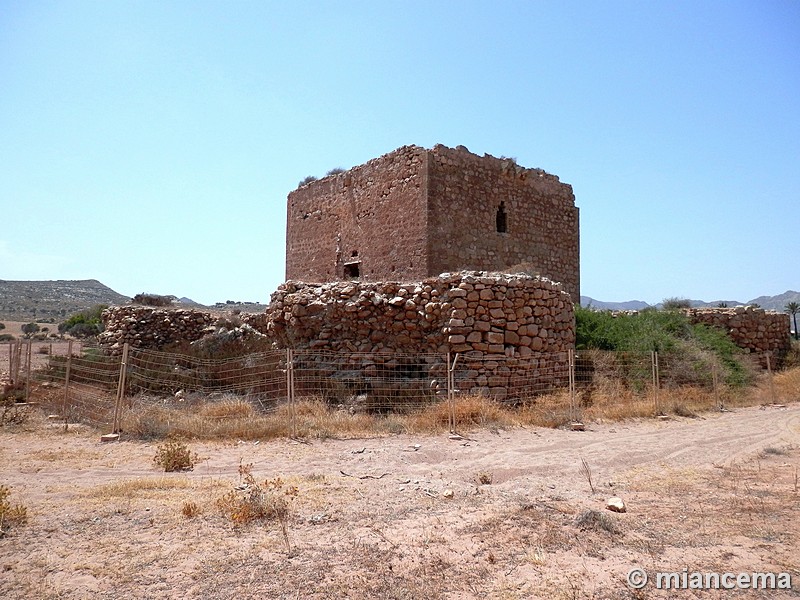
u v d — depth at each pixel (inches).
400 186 789.2
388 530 231.8
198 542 218.8
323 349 625.9
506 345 557.9
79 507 261.4
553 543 215.8
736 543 212.2
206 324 940.0
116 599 173.2
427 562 199.3
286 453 382.9
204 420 476.7
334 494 284.4
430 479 316.8
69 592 177.6
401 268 777.6
